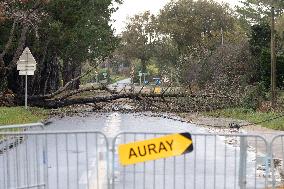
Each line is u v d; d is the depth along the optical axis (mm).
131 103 44250
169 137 10148
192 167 15266
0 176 13328
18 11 35656
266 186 10984
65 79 71562
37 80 50875
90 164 15383
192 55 62094
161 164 15727
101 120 31688
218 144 20125
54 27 40094
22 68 33750
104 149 16688
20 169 13203
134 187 11656
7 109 33125
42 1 35812
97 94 64250
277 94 41438
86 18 46031
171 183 13016
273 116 31250
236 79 45062
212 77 50438
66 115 35156
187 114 36531
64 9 40625
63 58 55375
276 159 15992
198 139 21750
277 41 50438
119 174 13742
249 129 26844
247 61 48875
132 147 10023
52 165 15297
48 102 38562
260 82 42781
